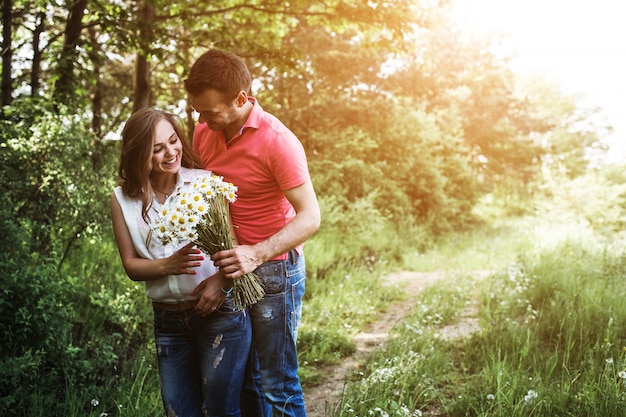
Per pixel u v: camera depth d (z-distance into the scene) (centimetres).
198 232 225
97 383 381
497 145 2773
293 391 268
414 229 1450
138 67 829
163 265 231
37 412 315
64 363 366
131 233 241
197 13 815
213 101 234
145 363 419
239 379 251
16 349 356
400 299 793
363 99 1722
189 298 240
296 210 248
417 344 489
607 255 868
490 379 388
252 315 260
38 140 489
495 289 709
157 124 238
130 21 712
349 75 1741
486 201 2898
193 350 252
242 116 246
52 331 374
